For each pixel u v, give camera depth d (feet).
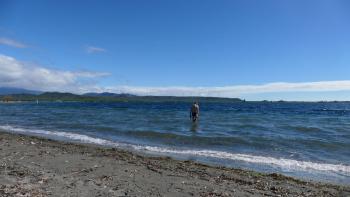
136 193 32.04
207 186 35.73
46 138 79.46
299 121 144.25
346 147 67.67
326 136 85.66
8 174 37.06
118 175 39.01
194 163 49.52
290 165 51.37
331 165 51.37
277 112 240.94
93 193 31.32
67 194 30.60
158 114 184.14
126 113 197.67
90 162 46.14
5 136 77.30
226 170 45.32
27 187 32.04
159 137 80.89
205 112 227.61
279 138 79.10
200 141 74.59
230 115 185.88
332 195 34.81
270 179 40.73
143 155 57.77
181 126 109.19
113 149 60.23
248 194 33.50
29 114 190.29
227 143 72.13
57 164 44.11
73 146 62.49
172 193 32.60
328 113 239.09
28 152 53.06
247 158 56.34
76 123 121.29
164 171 42.39
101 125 111.55
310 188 37.19
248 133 90.63
